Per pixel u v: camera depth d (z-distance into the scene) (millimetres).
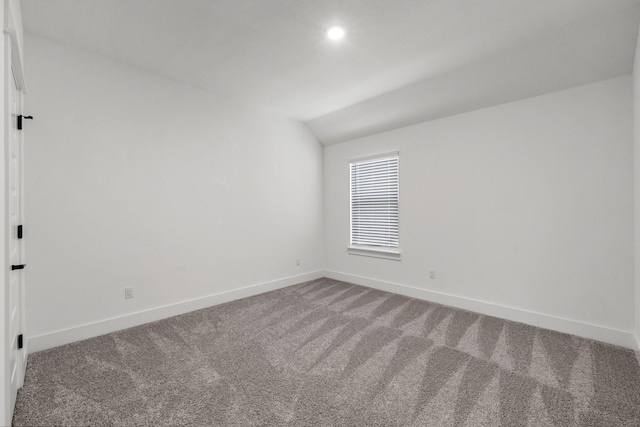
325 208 4688
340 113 3938
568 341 2428
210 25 2162
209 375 1956
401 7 1939
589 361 2109
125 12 2021
